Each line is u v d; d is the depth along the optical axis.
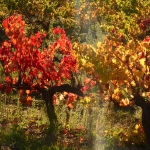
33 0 16.16
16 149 6.27
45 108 8.74
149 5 12.33
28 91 7.91
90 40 15.32
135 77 6.11
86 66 6.06
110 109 9.05
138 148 7.09
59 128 7.64
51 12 16.62
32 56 7.15
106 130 7.83
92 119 8.12
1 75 9.30
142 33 10.28
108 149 6.87
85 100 7.14
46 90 7.65
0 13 15.80
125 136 7.27
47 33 14.26
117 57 5.98
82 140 7.18
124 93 6.57
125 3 12.74
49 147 6.34
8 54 7.29
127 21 12.12
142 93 6.14
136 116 8.98
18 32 6.98
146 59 6.07
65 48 7.33
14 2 15.84
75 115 8.27
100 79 5.97
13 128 7.14
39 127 7.82
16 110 8.55
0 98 8.98
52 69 7.28
